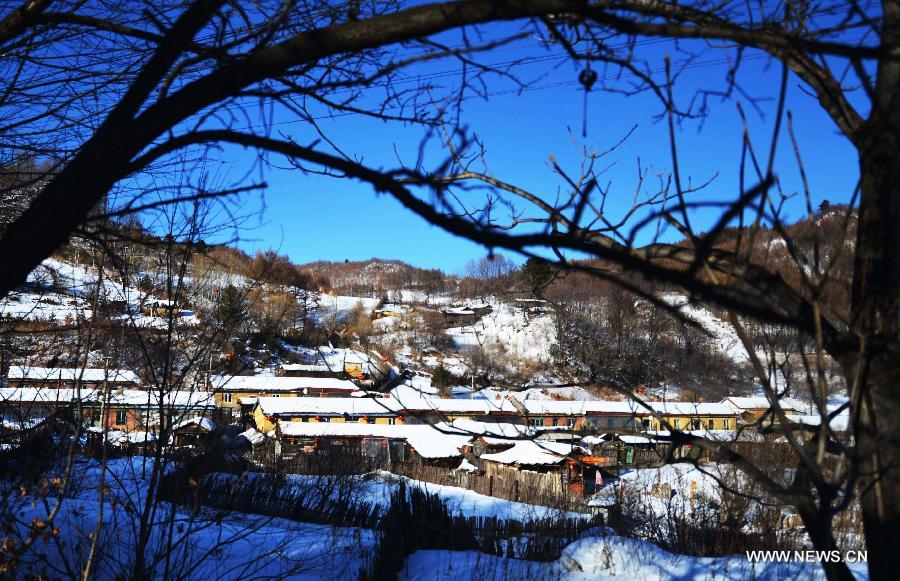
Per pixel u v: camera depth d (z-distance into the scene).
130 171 2.07
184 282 6.62
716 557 9.55
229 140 2.04
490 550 11.05
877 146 2.42
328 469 19.86
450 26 1.97
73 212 2.00
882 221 2.39
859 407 2.14
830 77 2.37
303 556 10.80
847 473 2.47
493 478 25.14
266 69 2.09
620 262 1.54
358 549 11.80
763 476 2.65
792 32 2.22
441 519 11.60
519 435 3.24
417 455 33.16
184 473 7.29
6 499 5.82
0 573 5.48
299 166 2.62
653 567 9.17
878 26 2.19
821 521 2.05
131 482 9.87
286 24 3.32
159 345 6.74
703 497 11.97
